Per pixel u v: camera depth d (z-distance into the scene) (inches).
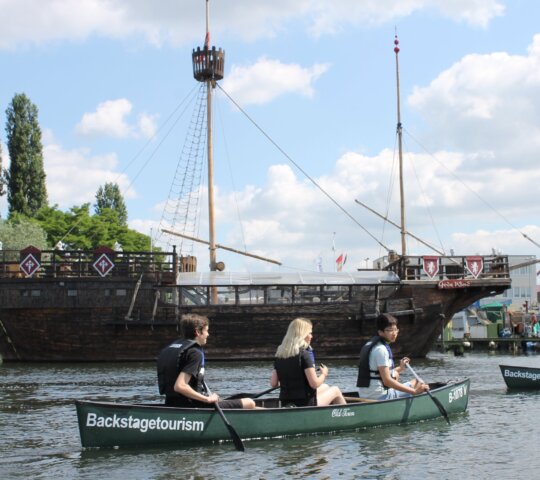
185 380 523.8
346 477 454.6
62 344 1599.4
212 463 489.4
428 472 466.9
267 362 1566.2
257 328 1606.8
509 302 4128.9
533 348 2181.3
